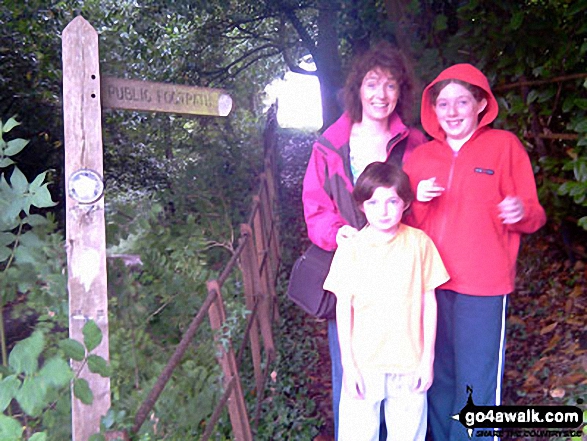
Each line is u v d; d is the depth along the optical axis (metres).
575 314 4.39
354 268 2.51
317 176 2.74
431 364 2.48
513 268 2.69
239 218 5.90
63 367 1.58
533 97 4.32
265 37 8.93
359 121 2.76
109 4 7.66
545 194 4.53
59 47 6.93
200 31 8.03
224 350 2.90
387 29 5.20
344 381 2.56
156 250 3.39
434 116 2.72
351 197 2.70
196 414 2.60
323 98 8.46
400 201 2.44
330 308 2.72
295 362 4.25
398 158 2.77
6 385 1.54
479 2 4.39
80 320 1.93
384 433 2.82
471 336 2.62
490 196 2.60
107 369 1.78
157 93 2.14
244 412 3.03
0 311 2.17
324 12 7.91
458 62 4.66
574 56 4.07
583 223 3.34
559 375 3.66
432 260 2.52
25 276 2.27
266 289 4.73
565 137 4.41
